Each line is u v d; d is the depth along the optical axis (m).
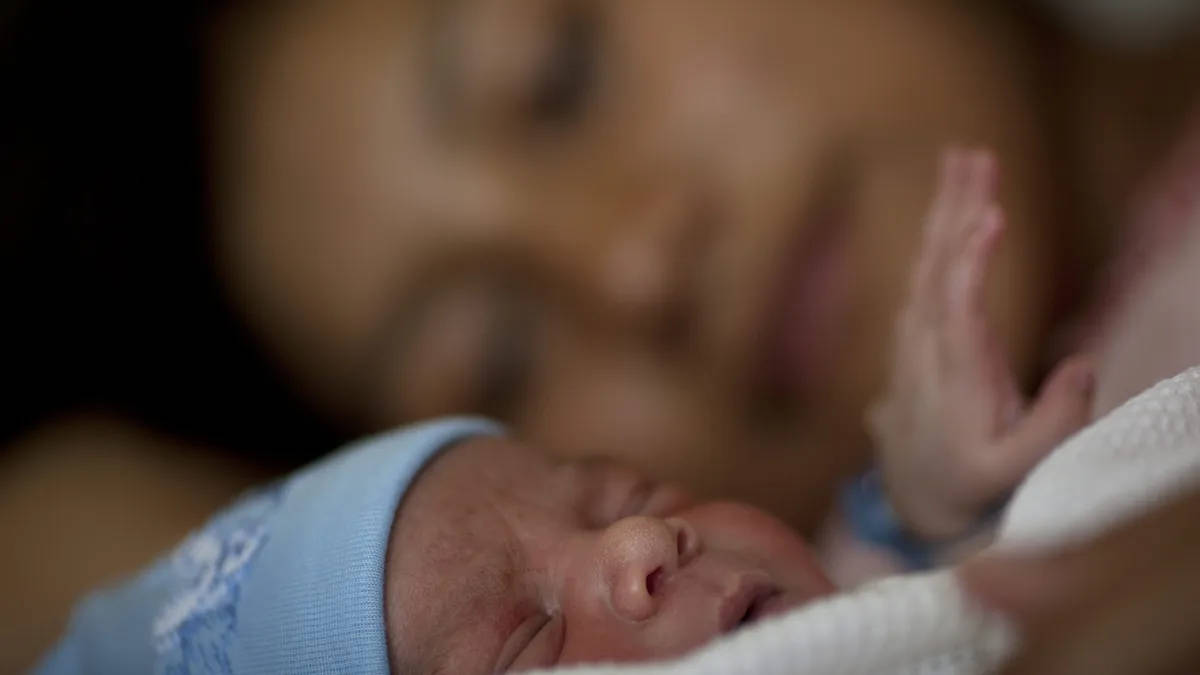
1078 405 0.71
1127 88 1.30
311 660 0.62
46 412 1.48
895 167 1.17
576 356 1.22
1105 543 0.44
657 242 1.14
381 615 0.62
